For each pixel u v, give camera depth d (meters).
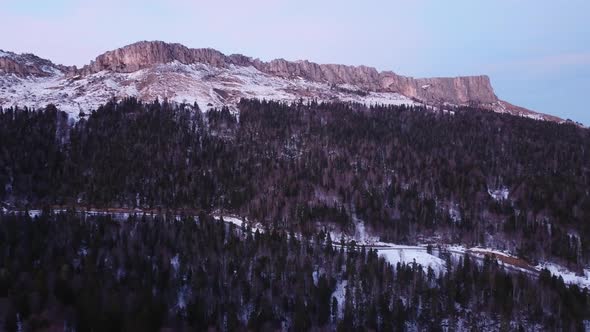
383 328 104.19
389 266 120.81
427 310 108.94
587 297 111.88
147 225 131.25
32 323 91.94
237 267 117.75
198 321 100.81
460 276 118.00
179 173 176.75
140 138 194.00
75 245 118.75
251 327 100.69
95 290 97.44
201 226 135.88
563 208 161.00
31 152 173.50
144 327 92.38
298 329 101.94
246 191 170.88
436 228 157.62
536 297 111.44
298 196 167.88
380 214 159.25
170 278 111.12
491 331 105.75
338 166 187.38
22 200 157.12
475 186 176.75
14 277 99.50
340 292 116.62
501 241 152.62
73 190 163.88
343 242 134.50
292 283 113.81
